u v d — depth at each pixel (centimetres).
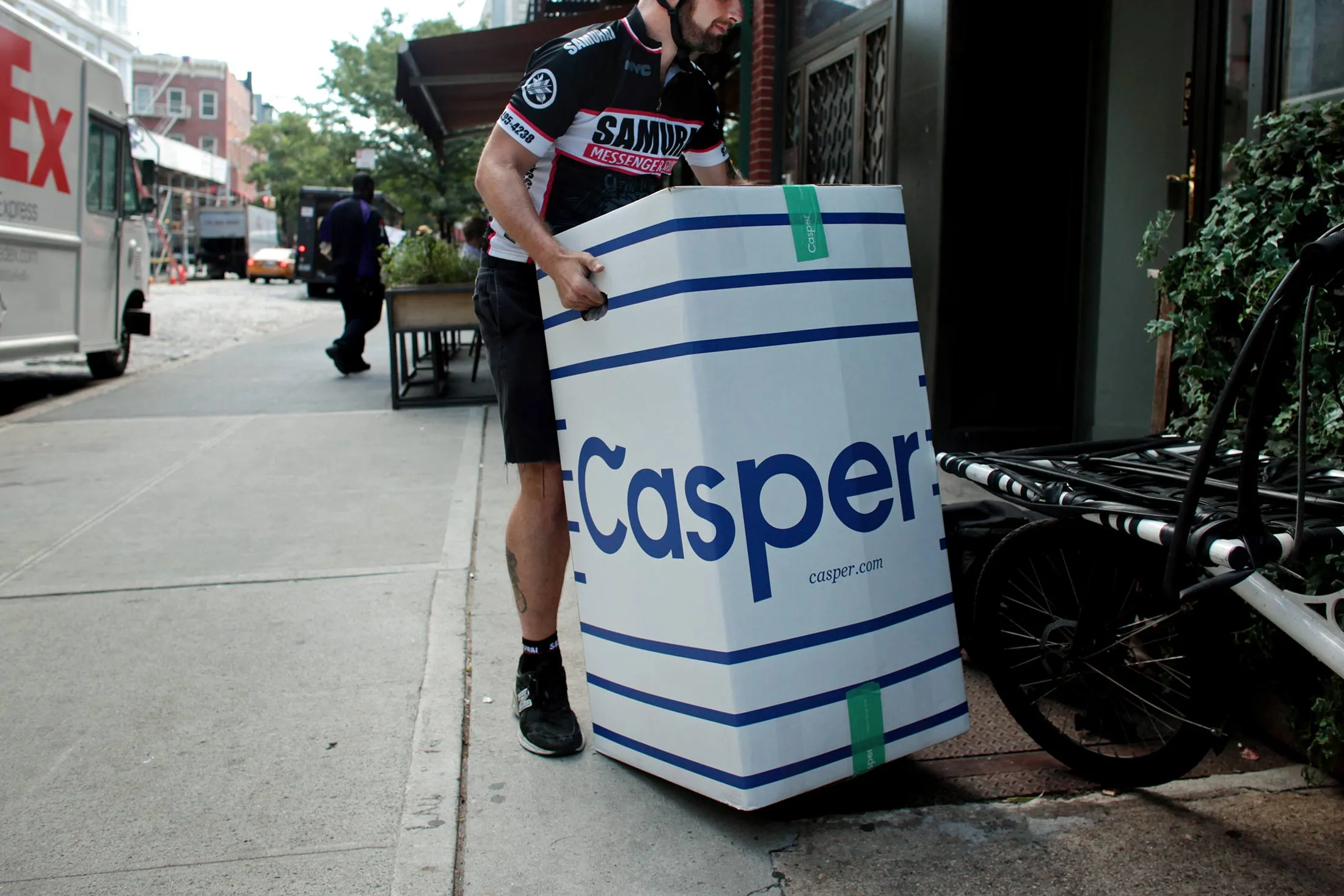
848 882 199
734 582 197
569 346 221
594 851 209
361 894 196
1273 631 234
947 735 226
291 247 5844
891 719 216
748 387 197
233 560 395
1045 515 236
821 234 206
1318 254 168
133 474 541
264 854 209
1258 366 218
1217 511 199
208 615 338
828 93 665
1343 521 197
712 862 205
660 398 200
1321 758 228
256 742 254
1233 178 379
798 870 203
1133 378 464
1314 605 193
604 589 224
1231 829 216
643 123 231
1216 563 186
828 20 661
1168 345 343
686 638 205
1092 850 209
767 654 200
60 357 1122
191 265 5534
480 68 894
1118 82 462
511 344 236
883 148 564
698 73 238
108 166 908
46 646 313
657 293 196
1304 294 173
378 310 931
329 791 232
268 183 5791
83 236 850
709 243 193
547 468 242
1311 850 208
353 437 634
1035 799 229
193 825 219
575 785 232
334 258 909
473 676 291
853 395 210
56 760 246
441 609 341
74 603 350
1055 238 493
